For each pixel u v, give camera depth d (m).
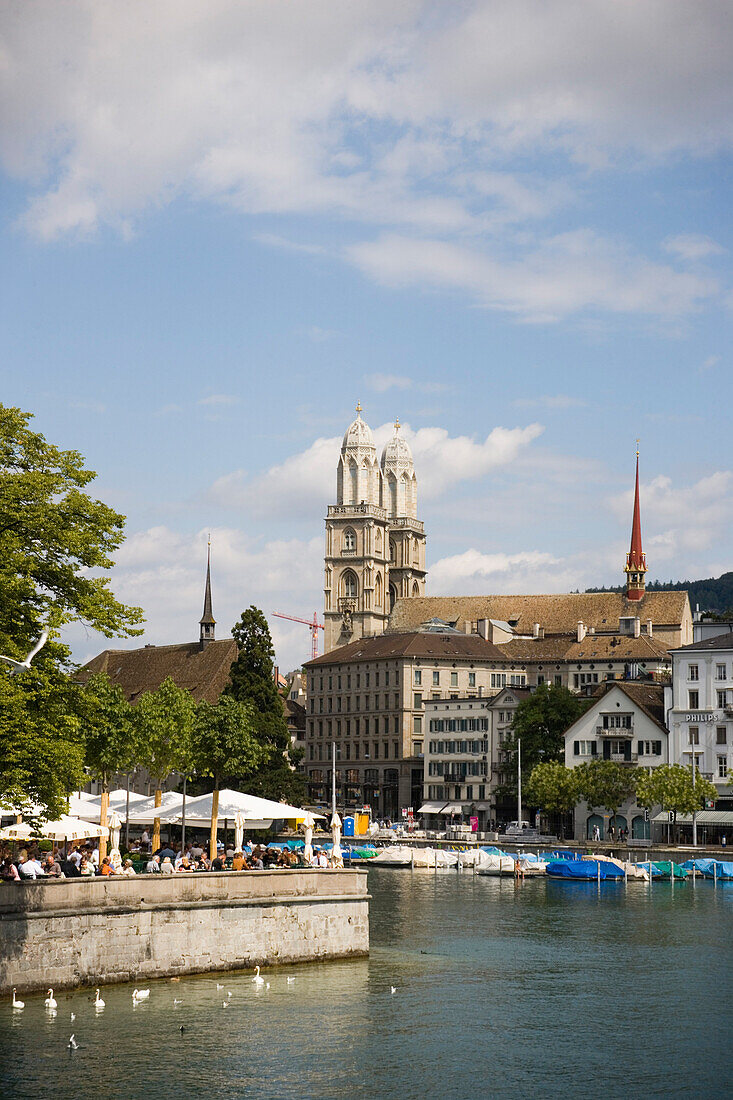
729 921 92.06
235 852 70.75
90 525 57.34
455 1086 46.47
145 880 58.16
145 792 199.50
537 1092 46.03
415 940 79.38
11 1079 45.38
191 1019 53.09
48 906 54.34
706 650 169.88
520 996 61.47
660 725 173.75
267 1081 46.31
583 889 120.31
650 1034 54.25
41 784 53.81
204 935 60.69
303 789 156.25
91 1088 44.78
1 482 55.34
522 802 193.12
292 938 65.06
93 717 58.22
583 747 179.75
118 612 57.25
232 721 84.94
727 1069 49.06
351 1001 58.19
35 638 54.62
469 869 145.62
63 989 55.00
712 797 155.88
